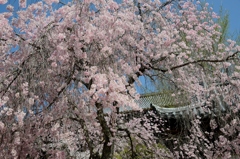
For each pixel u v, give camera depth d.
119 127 5.63
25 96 3.56
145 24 5.86
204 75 6.10
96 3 4.19
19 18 4.21
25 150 3.90
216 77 6.10
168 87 6.06
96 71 4.09
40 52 3.62
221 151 6.70
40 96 4.00
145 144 7.33
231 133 6.29
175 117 6.93
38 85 3.84
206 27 6.46
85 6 4.00
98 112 4.63
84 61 3.94
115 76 3.70
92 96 3.75
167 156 7.24
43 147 4.50
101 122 4.71
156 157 7.04
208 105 6.66
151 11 5.98
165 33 5.21
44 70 3.74
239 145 6.65
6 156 3.57
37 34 4.12
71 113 4.09
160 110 7.30
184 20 6.45
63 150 4.73
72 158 4.99
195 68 6.05
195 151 7.30
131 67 4.80
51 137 4.73
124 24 4.49
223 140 6.48
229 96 6.04
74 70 3.96
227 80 5.93
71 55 4.00
